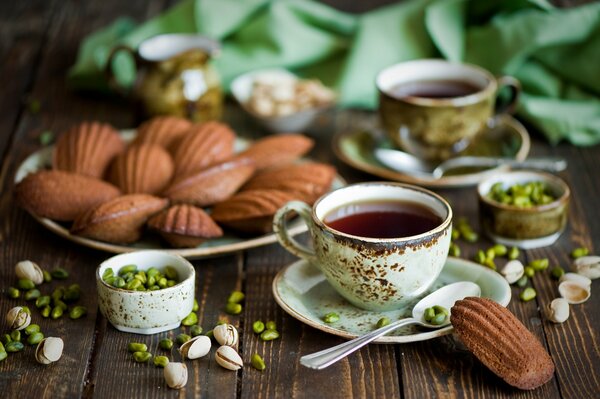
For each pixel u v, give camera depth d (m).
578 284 0.88
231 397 0.79
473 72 1.06
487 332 0.79
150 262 0.86
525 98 1.12
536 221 0.93
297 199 0.93
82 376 0.81
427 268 0.82
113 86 1.12
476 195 1.02
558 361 0.82
